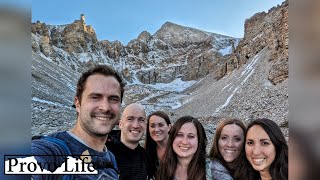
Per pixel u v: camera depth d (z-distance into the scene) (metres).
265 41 79.25
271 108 40.16
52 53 98.31
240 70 81.00
